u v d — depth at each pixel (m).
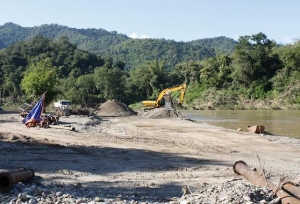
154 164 16.42
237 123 44.41
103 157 17.89
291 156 19.56
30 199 9.63
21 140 22.19
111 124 37.50
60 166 15.46
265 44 107.69
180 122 40.84
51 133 26.95
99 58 164.25
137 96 122.00
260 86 99.19
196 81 116.88
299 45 101.50
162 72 125.56
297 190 10.34
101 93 113.75
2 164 15.58
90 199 10.19
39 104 32.16
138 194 11.66
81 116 45.66
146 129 32.78
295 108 87.62
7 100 118.81
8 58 147.00
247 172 12.58
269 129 36.75
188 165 16.33
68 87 110.56
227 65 110.94
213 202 9.73
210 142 24.47
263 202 9.82
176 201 10.20
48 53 152.38
